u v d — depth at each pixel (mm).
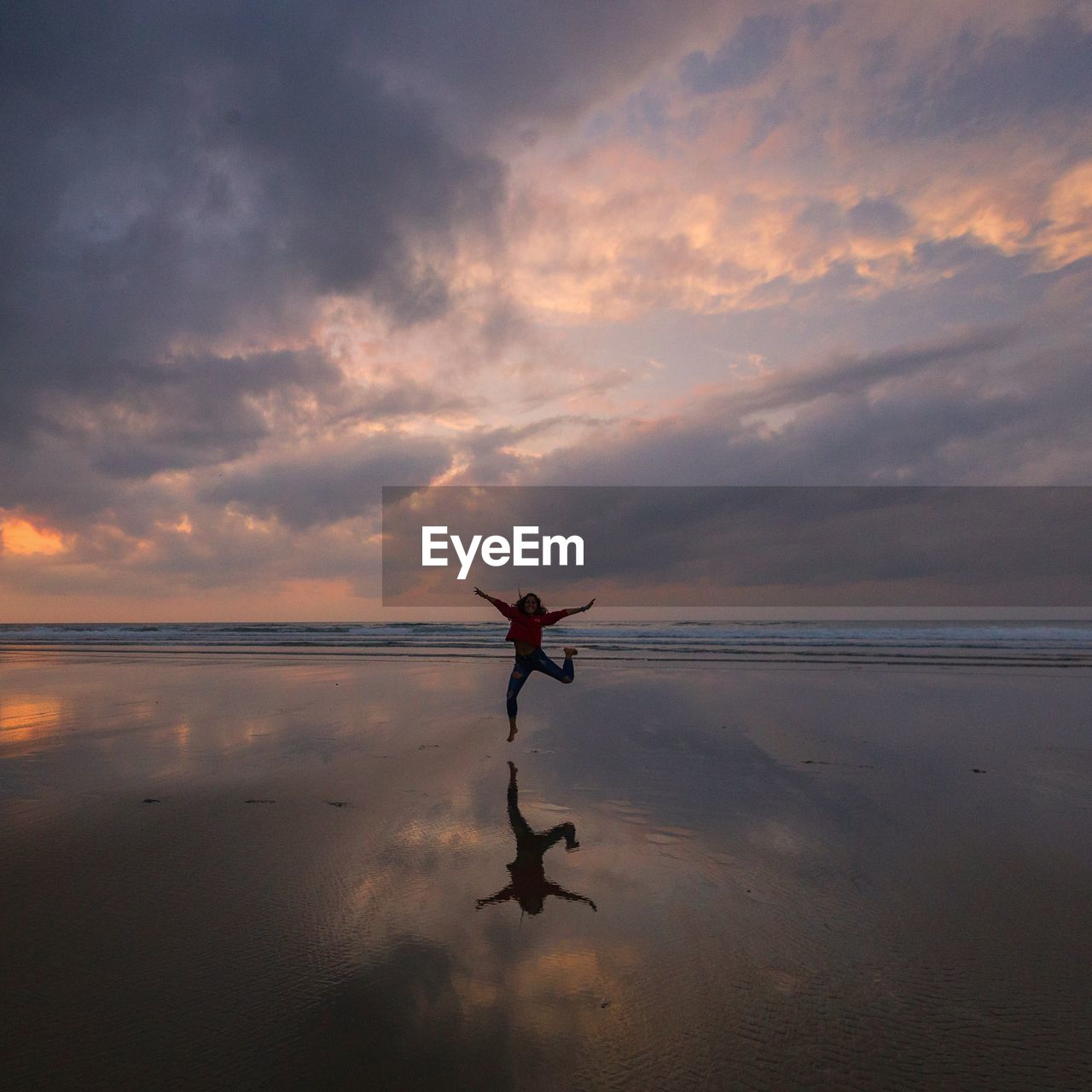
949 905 3680
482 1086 2256
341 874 4105
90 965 3053
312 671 15875
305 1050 2445
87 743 7969
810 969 3012
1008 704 10516
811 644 25281
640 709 10203
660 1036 2529
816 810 5410
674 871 4172
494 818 5223
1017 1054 2430
